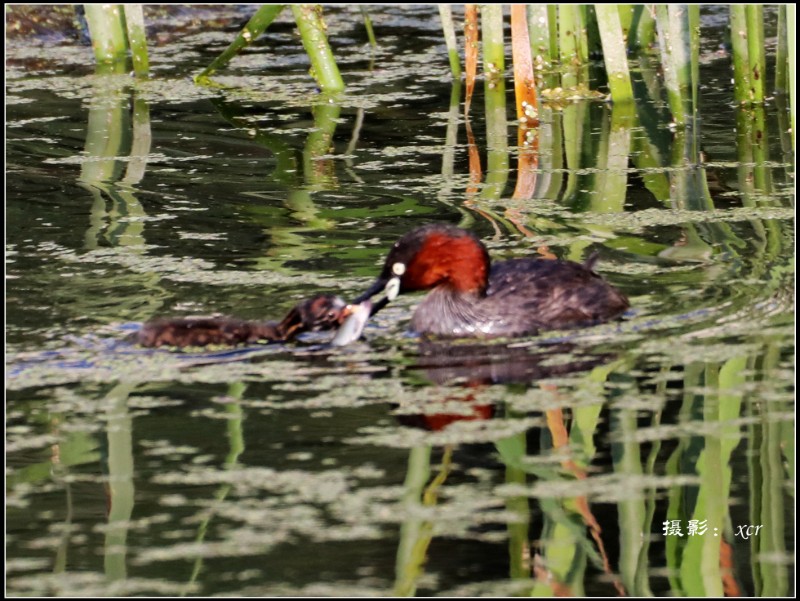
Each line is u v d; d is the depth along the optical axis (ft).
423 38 85.56
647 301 40.96
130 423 32.99
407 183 55.88
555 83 74.08
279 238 47.98
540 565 26.43
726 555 27.43
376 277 43.42
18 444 31.86
